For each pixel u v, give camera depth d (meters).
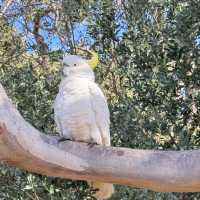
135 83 7.36
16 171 6.95
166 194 6.78
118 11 8.02
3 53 9.38
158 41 7.37
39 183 6.72
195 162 4.06
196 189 4.16
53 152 4.19
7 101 4.08
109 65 8.28
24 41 9.96
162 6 7.60
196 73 7.09
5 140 4.06
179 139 7.04
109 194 5.63
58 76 8.20
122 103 7.43
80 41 9.66
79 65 6.04
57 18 9.92
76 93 5.85
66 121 5.89
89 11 7.89
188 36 6.97
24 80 7.59
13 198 7.07
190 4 7.02
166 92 7.24
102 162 4.19
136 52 7.41
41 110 7.42
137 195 6.70
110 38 7.75
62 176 4.34
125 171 4.16
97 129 5.91
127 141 6.93
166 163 4.11
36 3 10.10
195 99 7.14
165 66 7.23
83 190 6.68
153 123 7.12
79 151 4.22
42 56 9.18
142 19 7.65
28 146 4.11
